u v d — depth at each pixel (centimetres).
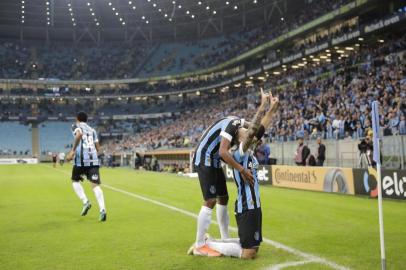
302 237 618
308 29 3778
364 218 800
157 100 6712
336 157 1803
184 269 452
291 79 3847
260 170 1773
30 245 584
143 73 6562
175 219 811
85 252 538
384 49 2856
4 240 621
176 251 538
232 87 5522
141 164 3781
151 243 588
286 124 2539
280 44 4303
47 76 6650
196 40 6769
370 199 1145
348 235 630
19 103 6638
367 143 1430
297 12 5044
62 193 1423
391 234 635
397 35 3203
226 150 479
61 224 764
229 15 6181
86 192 1448
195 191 1458
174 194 1345
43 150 6356
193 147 3366
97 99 6762
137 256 512
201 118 4806
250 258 490
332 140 1831
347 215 841
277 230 678
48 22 6644
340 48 3600
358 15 3456
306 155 1591
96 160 834
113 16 6706
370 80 2420
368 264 461
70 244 588
